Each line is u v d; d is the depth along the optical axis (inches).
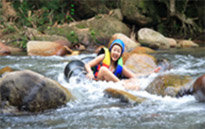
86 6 574.2
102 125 123.8
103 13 578.9
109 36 503.5
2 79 140.1
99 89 191.9
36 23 520.4
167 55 365.7
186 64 298.5
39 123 126.6
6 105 137.3
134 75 237.0
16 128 120.3
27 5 556.4
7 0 560.1
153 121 128.1
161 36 491.5
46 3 562.6
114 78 211.6
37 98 142.2
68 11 564.7
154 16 564.4
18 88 139.2
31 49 382.9
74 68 225.5
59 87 151.7
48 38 456.4
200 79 166.1
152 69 266.7
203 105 154.6
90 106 153.6
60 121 129.4
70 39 469.1
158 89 182.9
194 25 600.7
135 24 564.4
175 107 151.3
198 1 613.9
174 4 569.3
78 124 125.3
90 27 514.0
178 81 187.2
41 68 279.0
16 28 493.7
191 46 486.0
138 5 545.0
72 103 155.6
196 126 120.2
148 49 407.8
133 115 137.3
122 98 162.2
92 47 472.7
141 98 162.9
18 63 306.3
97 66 235.5
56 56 373.1
